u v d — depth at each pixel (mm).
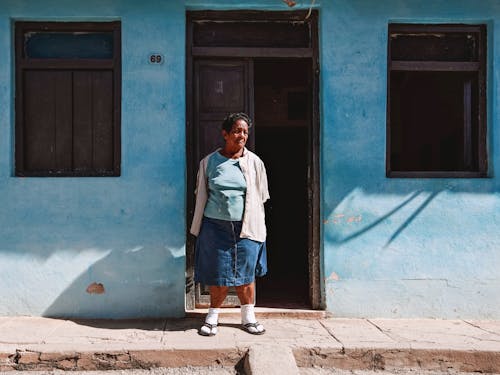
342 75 4500
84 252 4379
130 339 3799
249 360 3475
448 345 3729
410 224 4504
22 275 4355
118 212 4398
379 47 4516
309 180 4602
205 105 4590
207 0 4438
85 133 4531
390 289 4480
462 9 4543
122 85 4406
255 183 4008
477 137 4664
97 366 3578
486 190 4539
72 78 4535
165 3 4434
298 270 6938
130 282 4395
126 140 4406
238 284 3889
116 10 4414
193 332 3977
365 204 4484
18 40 4465
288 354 3531
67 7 4398
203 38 4586
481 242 4527
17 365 3561
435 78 5566
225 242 3889
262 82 6781
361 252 4477
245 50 4559
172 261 4410
